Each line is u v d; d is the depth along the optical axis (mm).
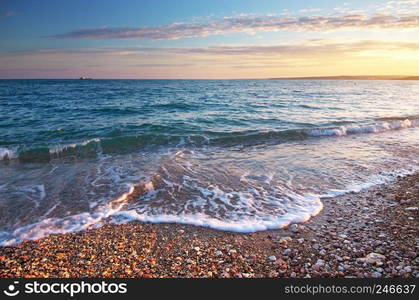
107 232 5109
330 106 27266
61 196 6551
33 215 5656
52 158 9773
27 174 8023
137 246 4684
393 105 29266
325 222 5492
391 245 4582
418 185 7453
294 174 8195
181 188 7113
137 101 30250
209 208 6078
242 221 5508
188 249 4602
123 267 4133
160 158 9719
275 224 5383
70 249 4562
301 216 5699
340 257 4305
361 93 50875
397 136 14086
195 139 12516
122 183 7332
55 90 50969
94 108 23109
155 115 19766
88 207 6043
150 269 4086
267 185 7352
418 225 5262
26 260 4250
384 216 5711
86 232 5094
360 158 9922
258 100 33125
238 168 8680
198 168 8633
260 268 4109
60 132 13578
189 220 5543
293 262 4234
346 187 7293
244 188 7145
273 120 18156
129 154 10328
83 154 10305
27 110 21859
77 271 4035
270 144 12133
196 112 21625
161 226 5348
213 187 7188
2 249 4523
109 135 13133
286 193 6867
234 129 14938
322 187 7273
